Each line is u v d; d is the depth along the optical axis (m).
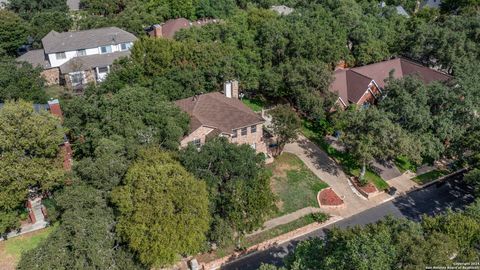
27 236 33.94
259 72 54.91
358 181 43.09
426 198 41.75
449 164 47.12
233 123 41.50
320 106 48.31
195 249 29.30
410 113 43.22
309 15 70.62
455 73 51.31
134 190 27.92
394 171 45.62
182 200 27.62
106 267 26.66
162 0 79.56
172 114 37.97
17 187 31.48
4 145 30.50
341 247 24.97
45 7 83.81
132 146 33.00
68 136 41.81
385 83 54.06
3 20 64.00
